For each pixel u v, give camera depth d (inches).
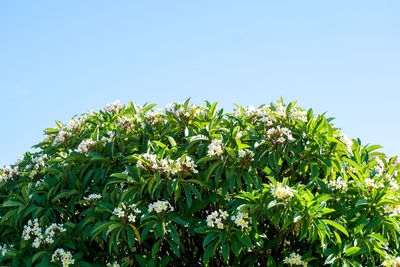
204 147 202.5
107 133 225.1
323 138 198.7
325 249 184.1
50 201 218.2
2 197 244.4
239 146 191.0
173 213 193.0
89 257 209.6
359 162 213.8
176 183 186.9
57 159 220.4
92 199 201.8
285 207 173.6
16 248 219.3
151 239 214.5
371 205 192.4
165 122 228.5
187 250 220.5
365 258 196.2
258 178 195.0
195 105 223.8
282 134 196.9
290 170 212.7
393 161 240.5
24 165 261.7
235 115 228.2
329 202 200.5
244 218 183.0
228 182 191.8
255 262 214.7
